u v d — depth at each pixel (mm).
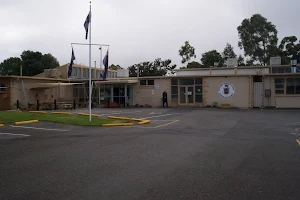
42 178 5570
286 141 9781
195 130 12508
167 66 62125
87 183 5250
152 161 6914
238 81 27766
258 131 12234
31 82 28688
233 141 9711
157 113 21469
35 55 62438
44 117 17438
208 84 28812
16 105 26906
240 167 6395
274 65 33719
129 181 5367
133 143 9328
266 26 60250
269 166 6492
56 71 36406
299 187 5070
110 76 44406
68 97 33719
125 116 19109
